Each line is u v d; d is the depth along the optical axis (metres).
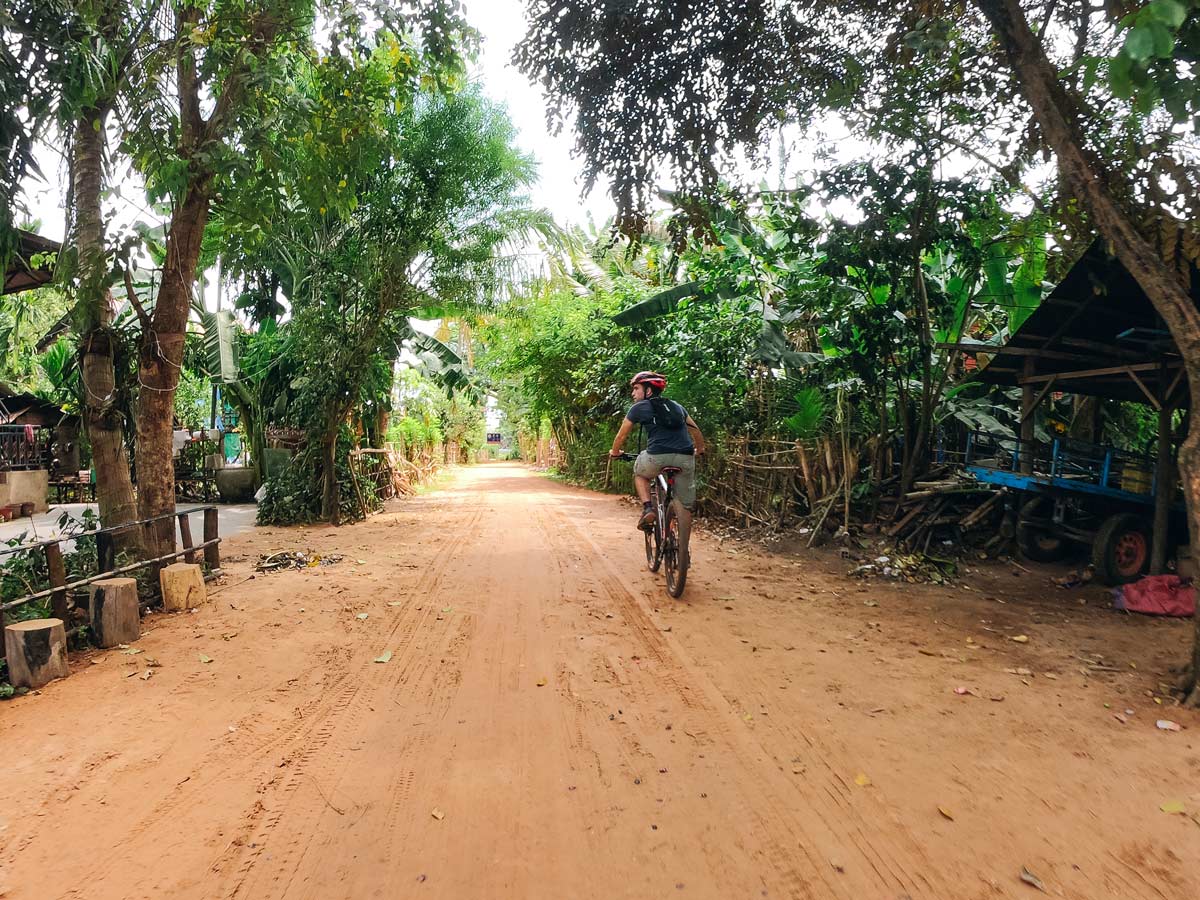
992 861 2.43
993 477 7.38
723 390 11.06
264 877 2.32
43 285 7.35
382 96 6.92
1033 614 5.63
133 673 4.16
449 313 13.58
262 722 3.52
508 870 2.38
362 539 9.70
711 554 8.30
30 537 9.24
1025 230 7.80
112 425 5.95
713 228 7.93
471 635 5.02
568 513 13.23
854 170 7.41
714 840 2.56
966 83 6.71
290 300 14.49
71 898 2.20
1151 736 3.37
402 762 3.12
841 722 3.55
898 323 7.98
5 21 4.18
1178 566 6.38
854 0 6.41
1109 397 7.87
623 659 4.51
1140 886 2.30
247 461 16.53
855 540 8.24
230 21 5.62
